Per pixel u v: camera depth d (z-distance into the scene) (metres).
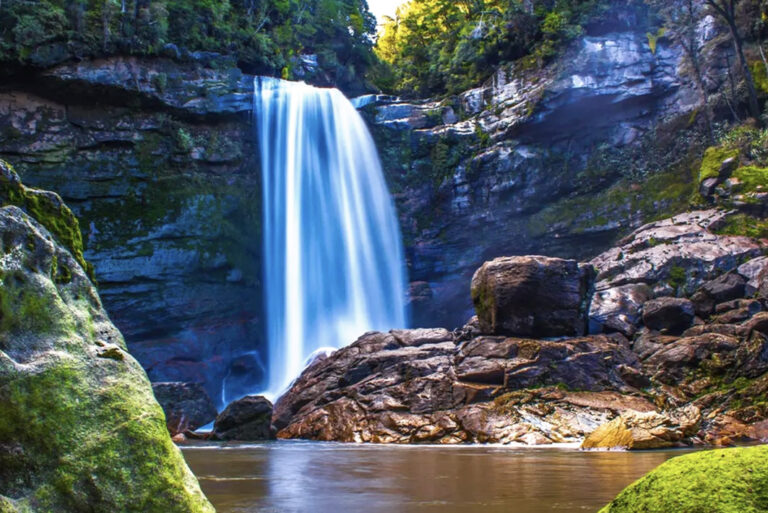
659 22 33.91
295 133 35.38
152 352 30.17
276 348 33.34
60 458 2.51
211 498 5.39
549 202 35.03
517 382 14.96
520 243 35.19
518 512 4.52
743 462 2.20
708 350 15.48
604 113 33.94
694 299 18.81
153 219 32.12
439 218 37.72
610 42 33.50
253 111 35.25
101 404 2.69
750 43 30.91
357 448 11.81
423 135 38.16
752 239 21.16
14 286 2.73
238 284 33.72
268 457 9.79
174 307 31.50
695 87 31.69
